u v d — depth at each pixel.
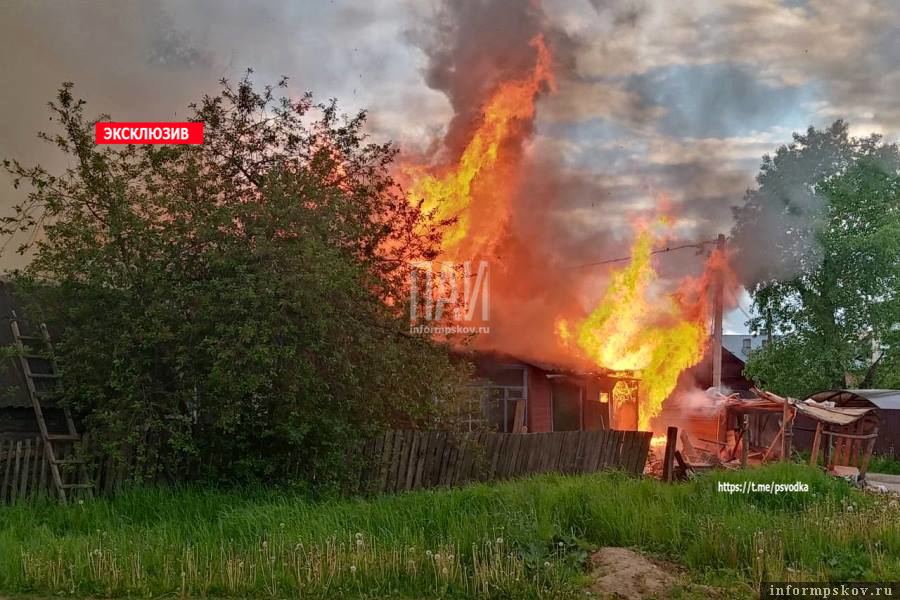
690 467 14.66
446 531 8.86
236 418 10.67
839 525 9.59
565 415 22.64
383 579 7.47
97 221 11.52
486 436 13.23
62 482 10.75
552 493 10.02
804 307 28.19
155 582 7.36
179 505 10.20
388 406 12.51
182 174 11.90
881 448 24.88
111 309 11.28
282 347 10.80
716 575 8.05
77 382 11.41
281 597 7.13
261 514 9.16
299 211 11.45
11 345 11.81
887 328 26.31
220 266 11.05
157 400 11.35
